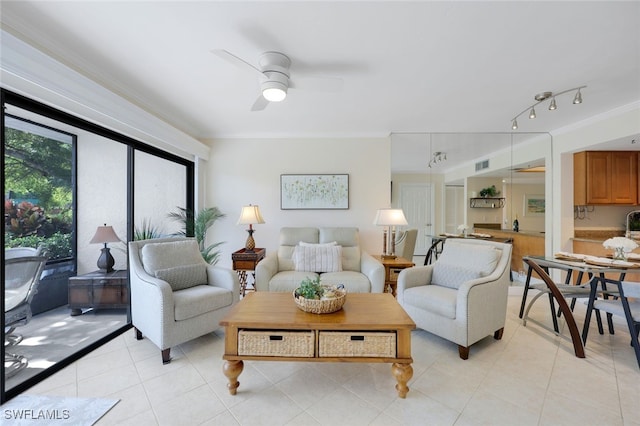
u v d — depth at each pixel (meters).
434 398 1.62
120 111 2.29
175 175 3.58
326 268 3.08
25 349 2.07
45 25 1.62
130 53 1.92
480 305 2.11
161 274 2.30
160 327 1.97
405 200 3.92
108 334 2.38
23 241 2.02
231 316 1.72
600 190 3.50
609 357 2.07
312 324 1.62
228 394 1.66
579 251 3.54
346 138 3.85
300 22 1.60
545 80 2.29
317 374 1.87
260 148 3.88
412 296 2.40
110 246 2.65
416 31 1.68
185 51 1.90
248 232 3.68
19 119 1.93
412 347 2.24
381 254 3.58
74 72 1.87
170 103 2.81
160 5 1.47
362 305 1.94
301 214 3.88
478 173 3.90
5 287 1.69
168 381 1.78
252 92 2.57
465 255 2.53
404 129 3.67
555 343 2.30
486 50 1.88
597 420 1.45
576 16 1.54
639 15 1.52
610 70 2.12
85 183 2.49
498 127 3.56
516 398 1.62
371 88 2.45
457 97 2.64
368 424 1.42
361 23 1.61
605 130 3.01
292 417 1.47
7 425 1.40
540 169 3.80
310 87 2.04
